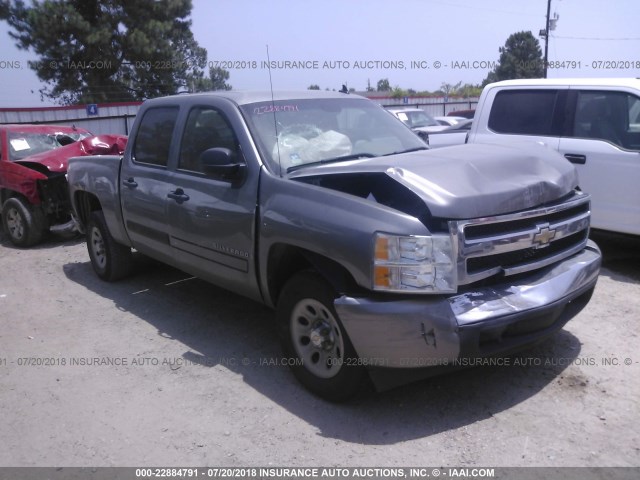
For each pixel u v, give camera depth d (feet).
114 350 15.55
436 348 10.47
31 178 26.43
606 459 10.23
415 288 10.46
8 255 26.63
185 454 10.92
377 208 10.93
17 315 18.54
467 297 10.85
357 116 15.90
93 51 85.87
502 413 11.73
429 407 12.05
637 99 19.79
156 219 16.66
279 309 12.95
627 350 14.21
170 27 89.76
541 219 11.95
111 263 20.61
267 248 12.79
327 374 12.19
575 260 12.74
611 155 20.12
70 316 18.20
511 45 172.35
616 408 11.75
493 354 10.99
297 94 15.81
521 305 11.02
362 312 10.73
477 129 23.88
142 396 13.08
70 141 31.73
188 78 93.30
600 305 17.15
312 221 11.64
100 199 19.67
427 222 10.86
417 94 109.19
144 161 17.57
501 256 11.36
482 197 10.98
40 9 82.69
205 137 15.17
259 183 13.19
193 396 12.97
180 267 16.56
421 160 12.23
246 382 13.47
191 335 16.29
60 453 11.16
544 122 21.99
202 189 14.70
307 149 14.08
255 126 14.02
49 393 13.42
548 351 14.25
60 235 28.17
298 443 11.06
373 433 11.26
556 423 11.32
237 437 11.36
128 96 90.94
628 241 24.20
